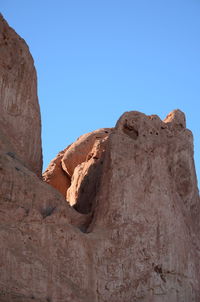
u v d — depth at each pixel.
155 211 24.69
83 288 22.27
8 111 24.77
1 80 24.75
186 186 26.48
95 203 24.55
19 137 24.84
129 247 23.64
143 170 25.14
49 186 23.53
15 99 25.09
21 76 25.47
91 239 23.11
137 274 23.44
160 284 23.75
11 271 20.97
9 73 25.08
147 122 26.05
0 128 24.14
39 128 25.94
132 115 25.98
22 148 24.81
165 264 24.11
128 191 24.47
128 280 23.19
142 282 23.42
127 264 23.36
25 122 25.23
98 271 22.80
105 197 24.27
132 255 23.59
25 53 25.86
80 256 22.58
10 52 25.36
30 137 25.33
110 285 22.81
